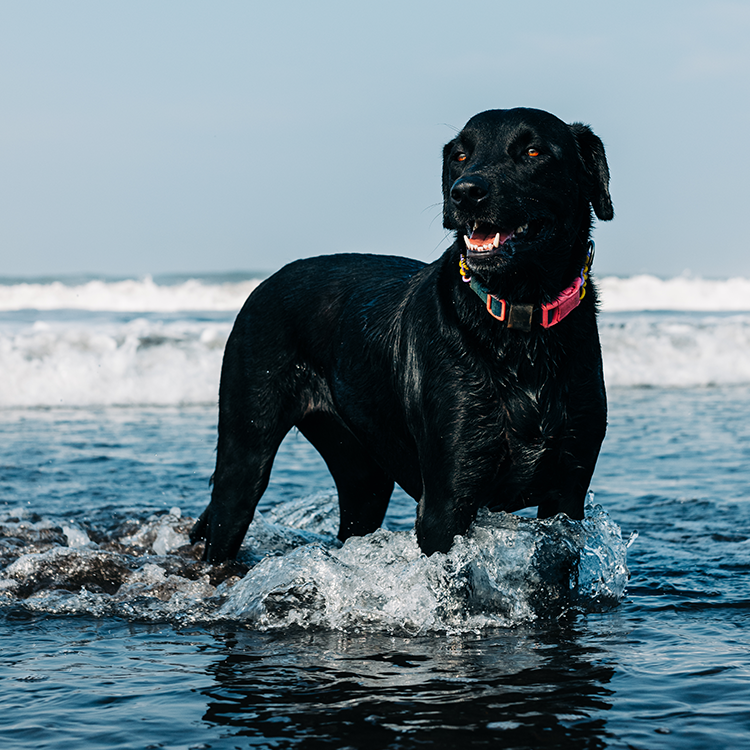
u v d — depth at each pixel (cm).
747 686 312
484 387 378
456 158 391
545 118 381
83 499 682
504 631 387
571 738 271
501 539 414
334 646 369
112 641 383
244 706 301
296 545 567
